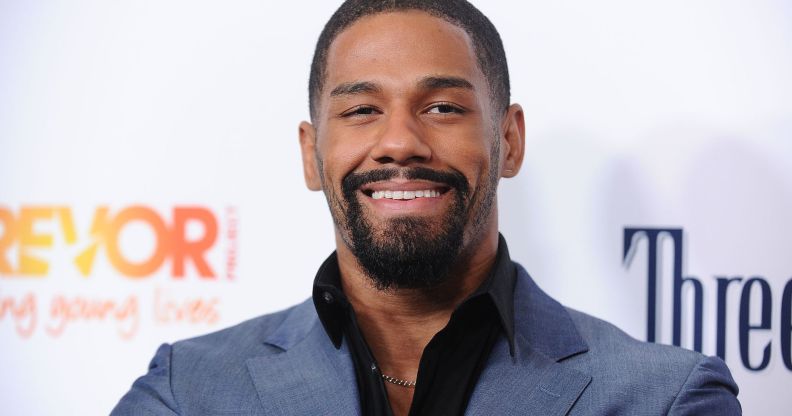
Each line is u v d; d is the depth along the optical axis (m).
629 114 4.61
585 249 4.63
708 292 4.56
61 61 4.94
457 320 3.07
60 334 4.89
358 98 3.11
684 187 4.57
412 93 3.05
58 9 4.95
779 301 4.53
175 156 4.86
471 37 3.28
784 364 4.53
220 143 4.84
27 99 4.95
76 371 4.87
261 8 4.84
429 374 3.02
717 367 3.14
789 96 4.52
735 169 4.54
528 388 2.98
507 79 3.58
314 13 4.80
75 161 4.91
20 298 4.92
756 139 4.54
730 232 4.55
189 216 4.84
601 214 4.62
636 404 2.94
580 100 4.63
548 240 4.65
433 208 3.02
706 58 4.57
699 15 4.57
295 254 4.79
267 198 4.80
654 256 4.59
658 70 4.59
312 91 3.54
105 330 4.86
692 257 4.57
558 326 3.24
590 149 4.62
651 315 4.58
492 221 3.27
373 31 3.17
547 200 4.65
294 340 3.38
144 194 4.86
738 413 3.06
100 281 4.87
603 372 3.04
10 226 4.94
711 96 4.56
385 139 2.98
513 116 3.56
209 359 3.35
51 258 4.91
